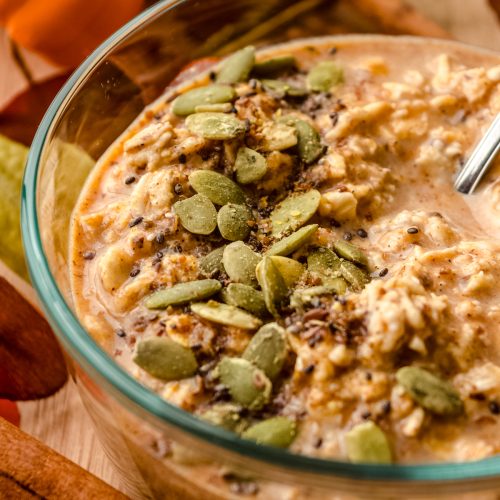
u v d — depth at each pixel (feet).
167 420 0.94
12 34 1.46
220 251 1.11
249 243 1.12
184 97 1.23
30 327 1.29
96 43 1.46
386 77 1.32
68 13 1.42
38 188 1.10
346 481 0.92
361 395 1.00
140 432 1.00
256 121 1.19
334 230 1.16
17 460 1.11
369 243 1.15
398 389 1.00
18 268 1.32
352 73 1.31
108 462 1.21
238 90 1.23
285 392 1.02
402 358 1.02
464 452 0.99
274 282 1.07
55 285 1.02
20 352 1.28
